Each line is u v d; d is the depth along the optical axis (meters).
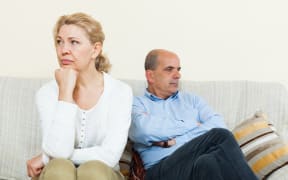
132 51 2.60
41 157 1.71
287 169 1.74
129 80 2.31
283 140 1.94
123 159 2.13
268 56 2.62
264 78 2.62
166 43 2.61
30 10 2.55
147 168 2.00
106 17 2.58
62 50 1.77
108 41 2.59
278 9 2.61
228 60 2.62
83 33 1.77
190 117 2.15
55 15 2.56
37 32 2.56
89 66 1.82
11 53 2.56
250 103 2.25
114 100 1.84
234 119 2.24
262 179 1.81
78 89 1.84
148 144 2.01
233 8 2.61
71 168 1.50
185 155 1.79
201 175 1.63
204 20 2.61
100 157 1.72
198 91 2.29
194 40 2.61
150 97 2.21
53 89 1.85
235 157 1.62
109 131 1.79
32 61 2.56
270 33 2.61
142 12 2.60
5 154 2.11
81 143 1.82
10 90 2.18
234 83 2.30
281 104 2.24
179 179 1.76
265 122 2.04
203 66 2.61
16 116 2.15
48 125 1.78
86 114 1.81
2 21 2.54
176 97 2.23
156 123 2.02
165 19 2.60
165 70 2.16
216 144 1.71
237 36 2.62
